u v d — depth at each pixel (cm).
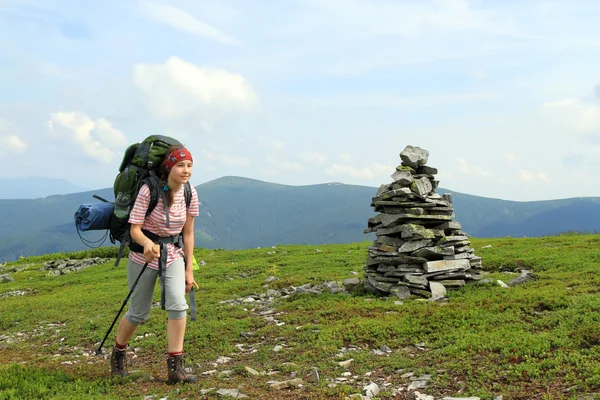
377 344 941
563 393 613
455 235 1448
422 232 1367
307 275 1970
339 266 2250
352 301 1332
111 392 744
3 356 1141
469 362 755
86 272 2895
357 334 993
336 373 783
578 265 1609
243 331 1141
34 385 764
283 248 3216
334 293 1520
